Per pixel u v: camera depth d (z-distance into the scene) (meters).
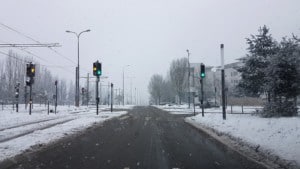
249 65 29.03
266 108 26.61
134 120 28.80
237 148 12.73
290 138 13.06
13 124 23.78
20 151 11.90
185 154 11.51
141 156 11.14
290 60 24.80
